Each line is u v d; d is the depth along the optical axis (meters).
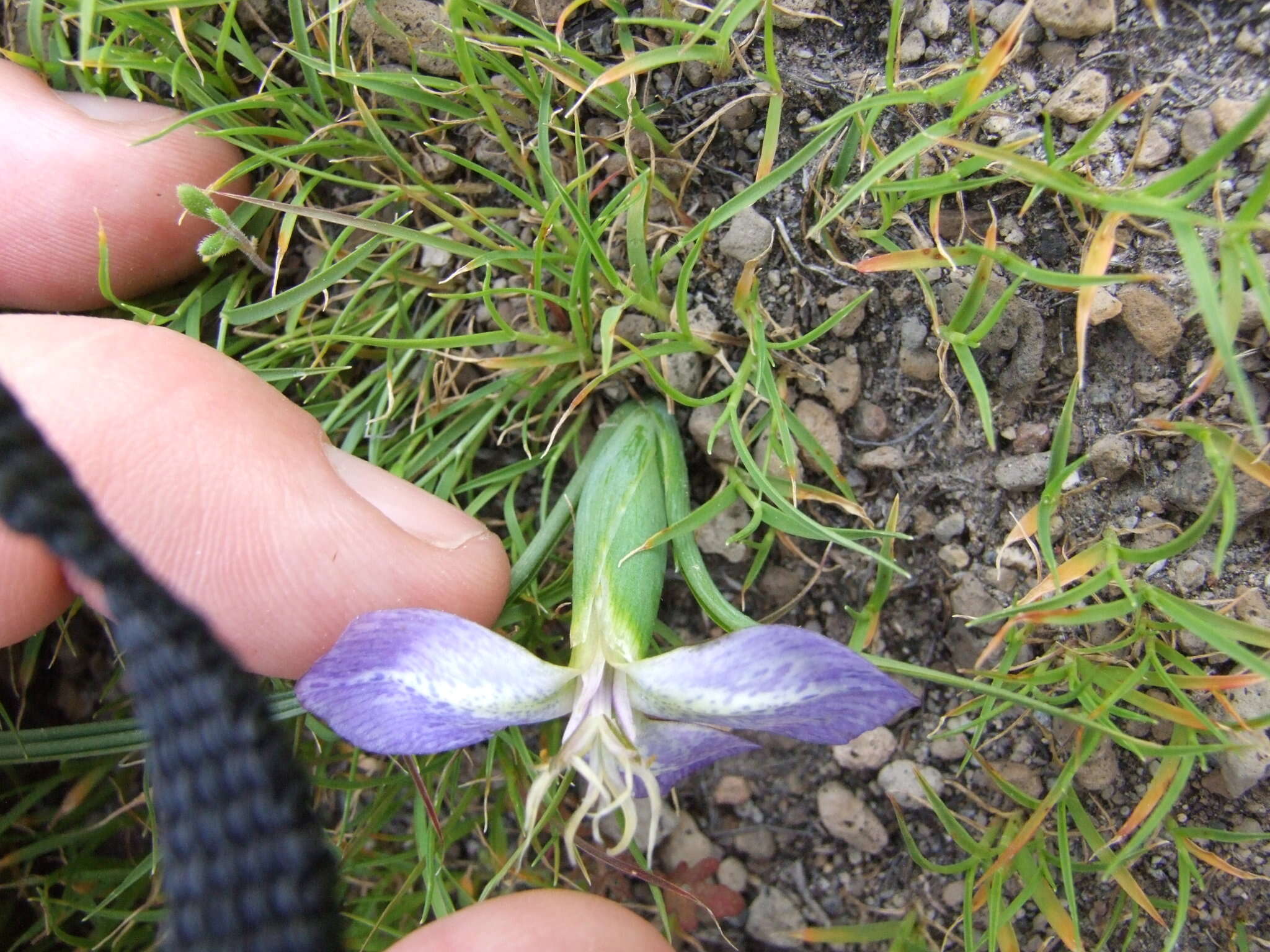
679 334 0.07
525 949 0.06
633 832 0.06
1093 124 0.06
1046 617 0.06
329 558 0.07
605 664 0.06
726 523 0.07
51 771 0.09
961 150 0.07
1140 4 0.06
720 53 0.06
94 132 0.07
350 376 0.08
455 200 0.07
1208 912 0.07
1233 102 0.06
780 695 0.05
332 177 0.07
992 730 0.07
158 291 0.08
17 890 0.09
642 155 0.07
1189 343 0.06
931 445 0.07
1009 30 0.05
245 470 0.07
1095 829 0.07
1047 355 0.07
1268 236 0.06
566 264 0.07
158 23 0.07
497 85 0.07
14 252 0.07
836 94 0.07
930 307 0.07
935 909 0.08
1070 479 0.07
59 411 0.06
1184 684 0.06
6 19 0.08
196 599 0.07
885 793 0.08
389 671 0.06
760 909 0.08
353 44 0.07
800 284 0.07
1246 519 0.06
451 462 0.08
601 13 0.07
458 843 0.08
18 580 0.07
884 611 0.07
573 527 0.08
